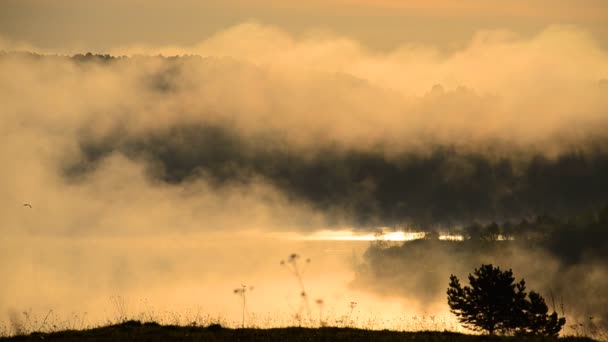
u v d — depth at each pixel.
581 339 31.73
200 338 28.16
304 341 27.94
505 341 29.55
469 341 29.11
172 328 30.69
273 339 28.22
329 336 28.98
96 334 29.14
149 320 33.59
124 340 27.70
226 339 28.12
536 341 30.14
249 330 30.47
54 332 30.09
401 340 28.62
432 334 30.75
